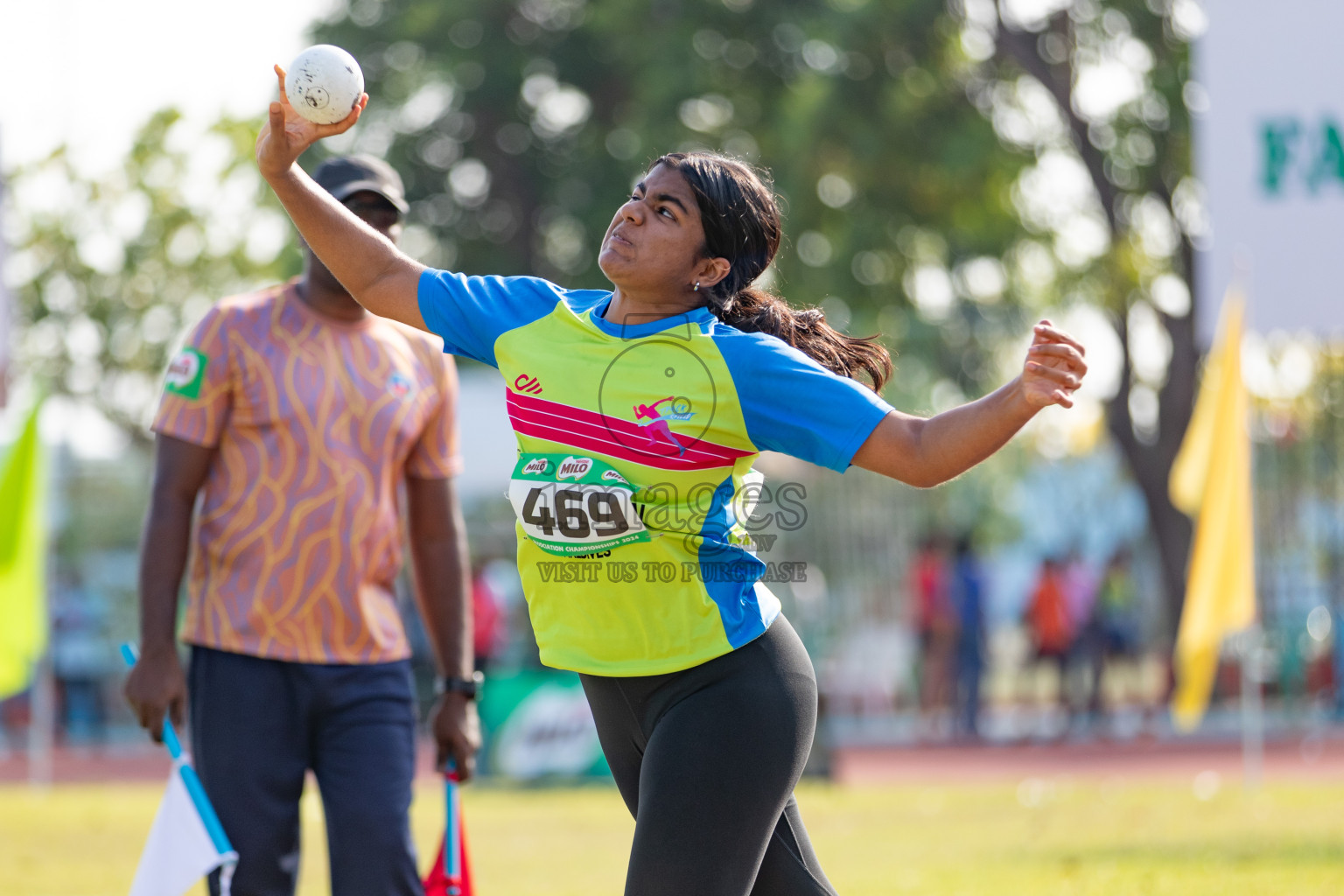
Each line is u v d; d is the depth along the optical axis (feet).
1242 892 54.19
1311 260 92.17
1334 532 152.15
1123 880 58.08
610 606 27.30
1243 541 95.04
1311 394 151.23
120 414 212.02
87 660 148.15
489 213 259.60
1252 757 101.04
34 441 95.66
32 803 99.45
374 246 29.09
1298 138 92.32
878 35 196.54
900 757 140.56
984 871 62.95
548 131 254.88
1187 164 193.26
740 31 213.25
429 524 39.99
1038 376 23.35
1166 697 179.93
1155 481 195.83
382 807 35.73
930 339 193.57
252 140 203.31
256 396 36.42
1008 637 255.70
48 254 204.03
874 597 153.58
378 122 246.47
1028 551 231.50
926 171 201.05
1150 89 192.03
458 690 40.04
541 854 73.10
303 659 35.96
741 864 26.55
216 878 35.19
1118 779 115.03
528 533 27.53
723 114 214.07
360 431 37.06
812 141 196.44
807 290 197.47
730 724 26.55
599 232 234.17
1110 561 162.50
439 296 28.60
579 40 247.09
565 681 114.01
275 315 37.24
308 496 36.29
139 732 149.59
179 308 210.18
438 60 240.94
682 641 26.99
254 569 36.06
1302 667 154.51
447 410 39.78
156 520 36.27
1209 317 94.17
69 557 147.84
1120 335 201.46
